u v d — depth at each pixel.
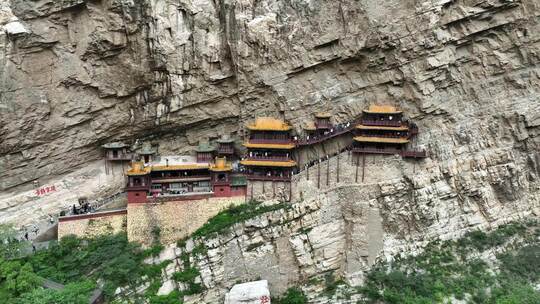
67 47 41.62
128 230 40.78
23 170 42.53
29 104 40.78
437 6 41.53
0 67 39.28
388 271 39.62
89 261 39.41
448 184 42.53
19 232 41.81
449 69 43.28
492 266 39.81
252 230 40.75
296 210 41.44
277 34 42.56
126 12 41.16
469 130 43.41
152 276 38.94
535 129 43.44
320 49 43.25
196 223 41.81
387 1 42.03
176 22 42.91
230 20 42.69
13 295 36.22
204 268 39.44
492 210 42.50
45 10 40.00
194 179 43.66
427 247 40.97
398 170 42.22
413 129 43.16
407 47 42.12
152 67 43.28
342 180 42.56
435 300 36.97
